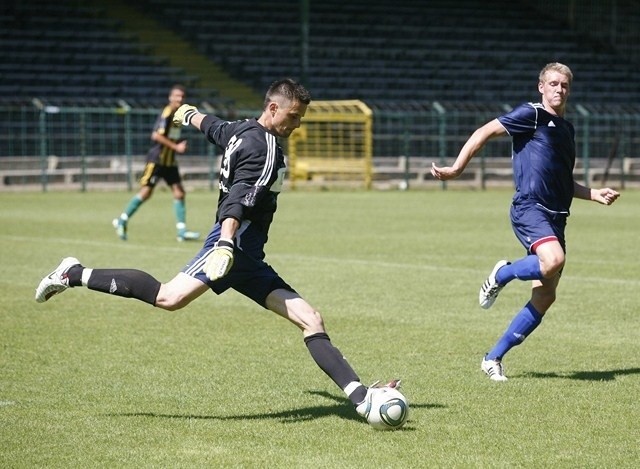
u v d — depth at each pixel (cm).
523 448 1102
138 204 3356
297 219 4300
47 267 2667
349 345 1692
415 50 8200
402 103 7244
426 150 7206
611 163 7112
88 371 1480
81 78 6988
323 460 1057
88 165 6412
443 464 1044
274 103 1183
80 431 1164
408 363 1552
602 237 3606
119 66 7269
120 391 1359
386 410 1151
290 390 1371
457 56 8262
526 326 1444
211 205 5081
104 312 2005
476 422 1210
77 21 7525
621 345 1705
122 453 1080
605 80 8456
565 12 9125
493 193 6331
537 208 1433
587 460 1059
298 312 1196
